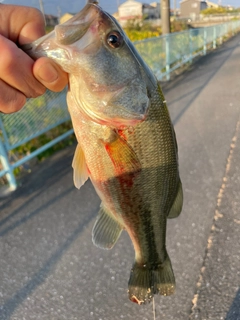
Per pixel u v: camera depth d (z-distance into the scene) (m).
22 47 0.21
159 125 0.26
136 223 0.28
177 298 0.42
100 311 0.41
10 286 0.46
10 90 0.20
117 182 0.26
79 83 0.23
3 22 0.21
